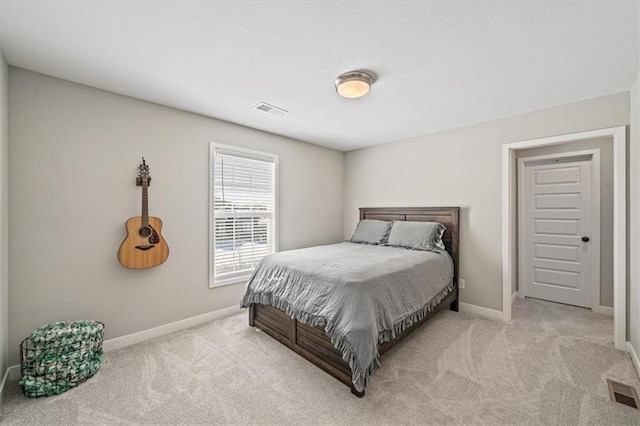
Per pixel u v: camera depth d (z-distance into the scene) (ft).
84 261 7.37
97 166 7.57
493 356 7.41
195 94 8.03
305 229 13.46
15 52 5.89
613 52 5.86
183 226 9.27
